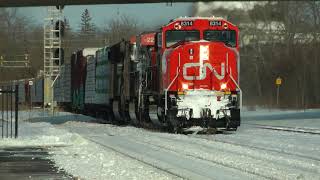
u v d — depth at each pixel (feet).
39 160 132.26
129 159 134.82
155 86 235.81
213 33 226.99
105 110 341.82
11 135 201.57
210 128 214.07
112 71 314.35
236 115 215.10
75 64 459.73
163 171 113.70
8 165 122.83
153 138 194.49
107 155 142.72
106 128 260.42
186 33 226.38
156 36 232.94
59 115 449.06
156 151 152.87
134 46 273.33
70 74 489.67
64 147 164.66
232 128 217.56
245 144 170.81
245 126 264.72
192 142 177.27
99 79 353.92
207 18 227.61
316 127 252.01
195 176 106.11
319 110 503.20
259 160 129.70
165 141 182.09
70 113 498.28
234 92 217.36
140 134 215.72
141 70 256.52
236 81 218.38
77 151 152.87
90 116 405.39
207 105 214.07
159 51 229.25
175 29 225.76
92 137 204.44
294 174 107.65
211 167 119.24
